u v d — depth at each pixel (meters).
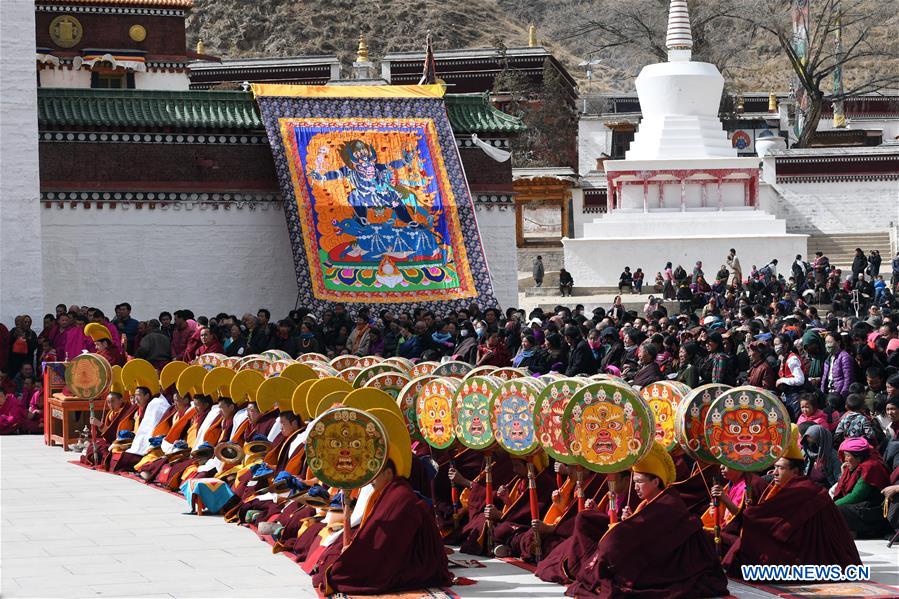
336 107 38.72
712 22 88.50
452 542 15.34
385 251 37.06
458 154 38.97
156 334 27.73
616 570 12.18
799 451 13.34
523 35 146.75
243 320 29.92
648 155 58.53
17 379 28.98
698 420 13.19
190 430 19.73
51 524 16.62
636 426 12.27
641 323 29.73
